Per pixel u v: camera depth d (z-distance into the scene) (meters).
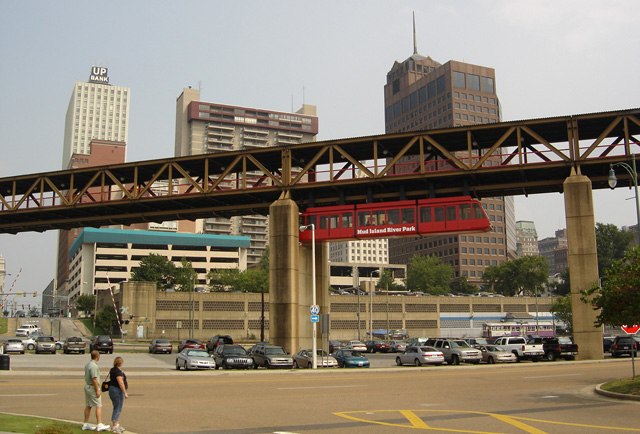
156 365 45.62
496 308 134.50
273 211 53.31
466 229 49.72
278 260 52.44
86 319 143.62
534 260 167.12
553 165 48.75
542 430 13.95
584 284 45.31
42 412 17.16
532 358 46.59
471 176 51.22
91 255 179.88
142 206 61.03
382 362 51.75
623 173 49.91
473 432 13.72
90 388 14.23
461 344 45.50
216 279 153.75
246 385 26.30
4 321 144.75
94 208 60.72
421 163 52.00
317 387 25.50
